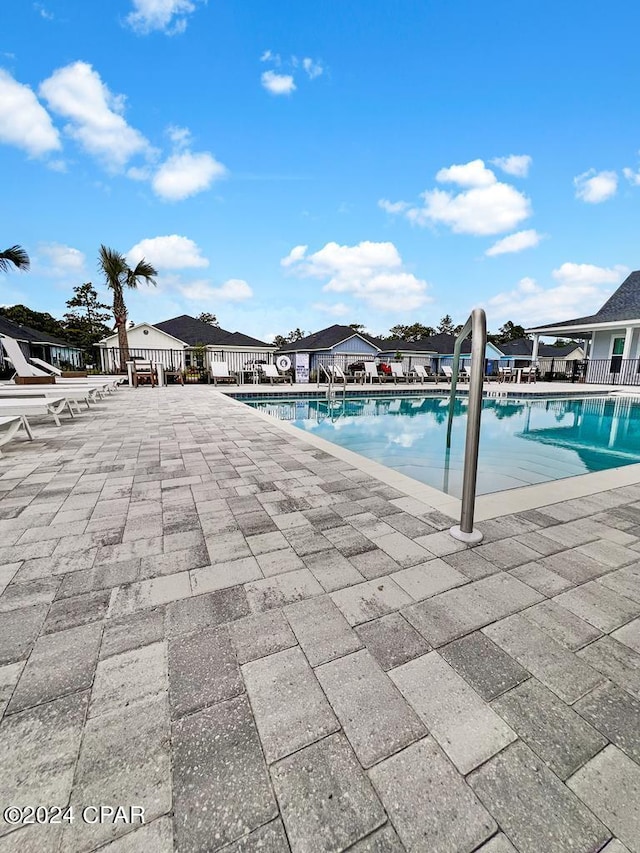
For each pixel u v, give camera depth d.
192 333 23.72
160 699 1.13
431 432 7.55
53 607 1.54
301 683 1.18
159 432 5.23
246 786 0.90
